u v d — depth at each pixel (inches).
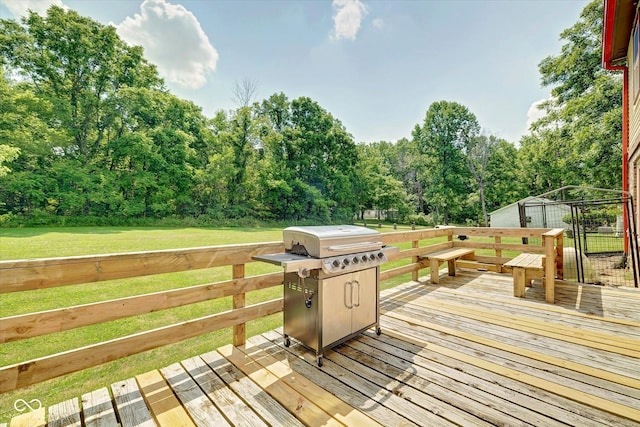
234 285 95.7
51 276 63.1
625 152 249.9
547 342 99.3
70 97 844.0
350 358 89.2
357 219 1467.8
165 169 941.2
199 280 231.8
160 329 79.9
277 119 1143.0
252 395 71.3
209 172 959.6
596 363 85.0
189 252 85.4
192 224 916.6
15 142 674.2
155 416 63.6
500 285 176.1
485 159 1122.0
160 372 82.4
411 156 1466.5
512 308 134.8
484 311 130.8
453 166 1184.2
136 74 968.9
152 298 78.0
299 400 69.0
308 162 1111.0
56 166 768.9
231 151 952.3
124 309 73.2
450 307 136.5
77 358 66.5
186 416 63.7
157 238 530.9
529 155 951.6
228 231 734.5
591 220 390.9
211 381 77.7
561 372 80.2
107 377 94.1
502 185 1099.9
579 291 161.2
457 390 72.2
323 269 82.6
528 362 85.8
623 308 133.3
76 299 181.9
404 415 63.3
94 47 869.8
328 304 86.8
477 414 63.2
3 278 57.2
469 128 1163.3
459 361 86.8
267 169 1019.3
